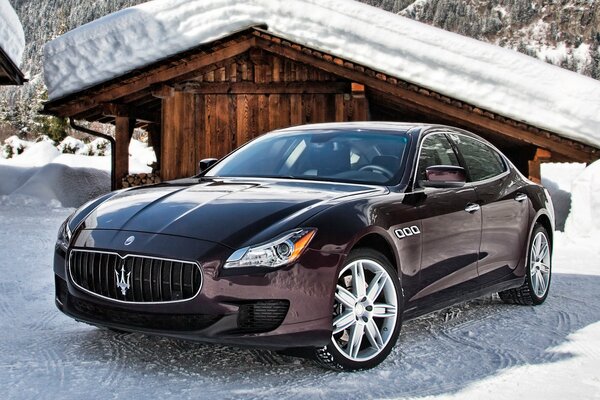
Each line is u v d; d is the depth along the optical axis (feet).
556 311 16.96
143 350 12.43
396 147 14.29
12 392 9.87
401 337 13.96
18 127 168.35
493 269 15.53
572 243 33.53
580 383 10.71
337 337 11.13
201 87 45.42
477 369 11.51
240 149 16.48
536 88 39.37
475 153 16.47
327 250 10.68
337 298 10.98
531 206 17.37
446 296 13.65
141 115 52.08
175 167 45.55
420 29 40.73
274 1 42.11
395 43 40.63
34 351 12.28
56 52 44.57
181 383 10.46
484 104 39.75
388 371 11.34
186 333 10.41
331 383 10.57
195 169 45.57
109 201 13.14
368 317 11.48
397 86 41.34
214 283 10.25
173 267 10.55
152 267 10.68
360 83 42.06
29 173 62.28
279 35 42.04
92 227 11.91
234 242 10.52
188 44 43.16
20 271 22.09
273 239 10.45
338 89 44.09
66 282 11.89
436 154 14.85
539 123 39.32
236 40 43.34
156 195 12.92
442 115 43.39
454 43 40.32
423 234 12.76
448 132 15.89
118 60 43.88
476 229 14.66
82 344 12.82
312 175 14.10
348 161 14.26
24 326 14.46
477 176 15.85
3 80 47.21
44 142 73.05
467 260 14.33
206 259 10.34
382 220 11.83
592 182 36.14
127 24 43.86
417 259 12.58
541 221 18.40
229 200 11.93
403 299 12.13
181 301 10.40
